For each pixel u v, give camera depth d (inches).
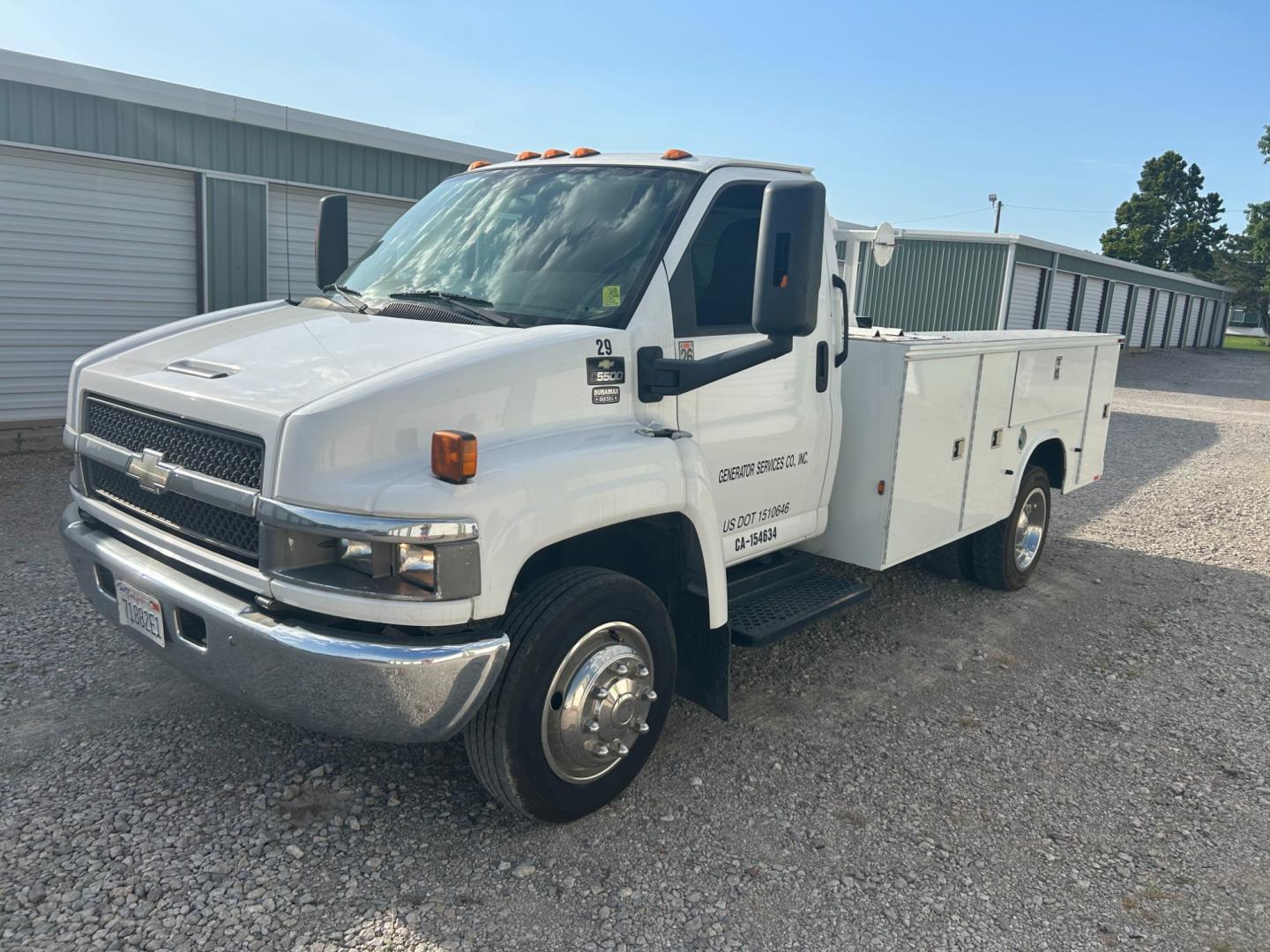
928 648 213.8
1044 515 262.5
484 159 526.0
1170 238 2807.6
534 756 125.6
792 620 160.1
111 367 140.6
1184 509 370.9
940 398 193.5
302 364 124.2
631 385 136.5
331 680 109.7
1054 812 148.0
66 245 396.2
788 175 167.8
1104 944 118.0
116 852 123.0
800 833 137.5
